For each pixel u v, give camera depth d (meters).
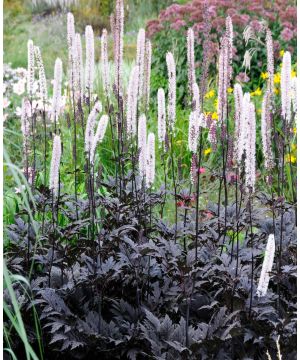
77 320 3.43
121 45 4.02
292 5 8.59
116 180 4.31
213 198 5.71
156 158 6.19
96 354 3.50
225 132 3.56
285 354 3.16
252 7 8.47
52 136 4.18
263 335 3.19
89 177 3.48
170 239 3.98
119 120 4.08
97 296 3.69
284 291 3.71
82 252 3.68
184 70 8.17
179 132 6.73
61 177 5.49
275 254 3.80
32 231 4.02
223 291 3.54
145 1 11.91
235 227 3.79
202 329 3.31
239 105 3.48
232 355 3.26
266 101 3.64
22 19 12.09
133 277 3.71
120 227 3.71
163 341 3.25
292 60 8.01
